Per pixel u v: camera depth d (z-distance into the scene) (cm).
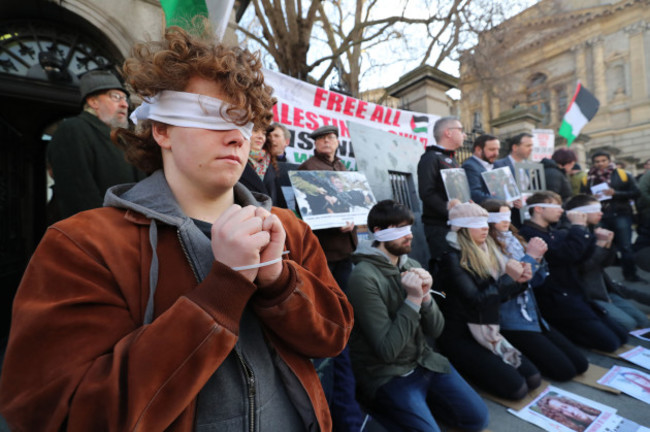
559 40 1931
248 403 58
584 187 535
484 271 209
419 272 170
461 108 2100
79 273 49
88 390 43
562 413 183
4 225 296
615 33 1781
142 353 45
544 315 294
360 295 173
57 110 356
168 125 58
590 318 268
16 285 304
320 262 83
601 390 209
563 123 636
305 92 394
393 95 712
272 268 57
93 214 57
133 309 51
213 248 52
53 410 44
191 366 46
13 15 299
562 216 355
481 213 214
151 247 55
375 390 171
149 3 334
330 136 267
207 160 56
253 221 52
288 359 66
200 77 56
